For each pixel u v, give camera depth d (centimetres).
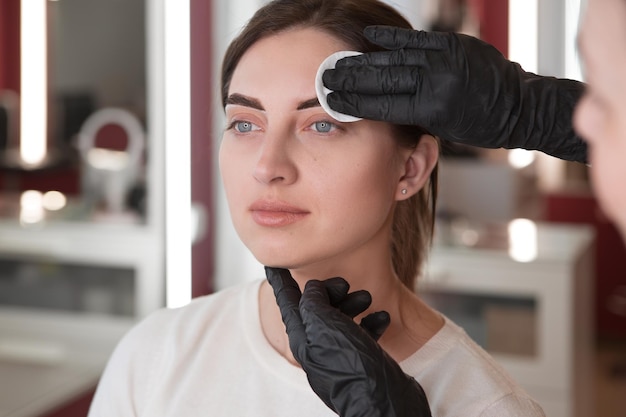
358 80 75
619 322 452
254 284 98
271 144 81
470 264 254
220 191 310
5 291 240
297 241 82
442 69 74
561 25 444
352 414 69
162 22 251
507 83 76
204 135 292
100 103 244
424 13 352
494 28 451
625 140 41
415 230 102
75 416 196
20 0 229
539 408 88
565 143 79
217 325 96
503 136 78
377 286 89
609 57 42
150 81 251
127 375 97
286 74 82
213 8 285
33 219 240
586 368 295
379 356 70
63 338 241
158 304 258
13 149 234
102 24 241
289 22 84
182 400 91
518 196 343
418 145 89
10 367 210
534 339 251
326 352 70
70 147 242
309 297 74
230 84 89
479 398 85
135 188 254
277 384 88
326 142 82
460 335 91
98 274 250
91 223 246
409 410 70
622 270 448
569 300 247
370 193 83
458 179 315
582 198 446
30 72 233
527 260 249
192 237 298
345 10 84
